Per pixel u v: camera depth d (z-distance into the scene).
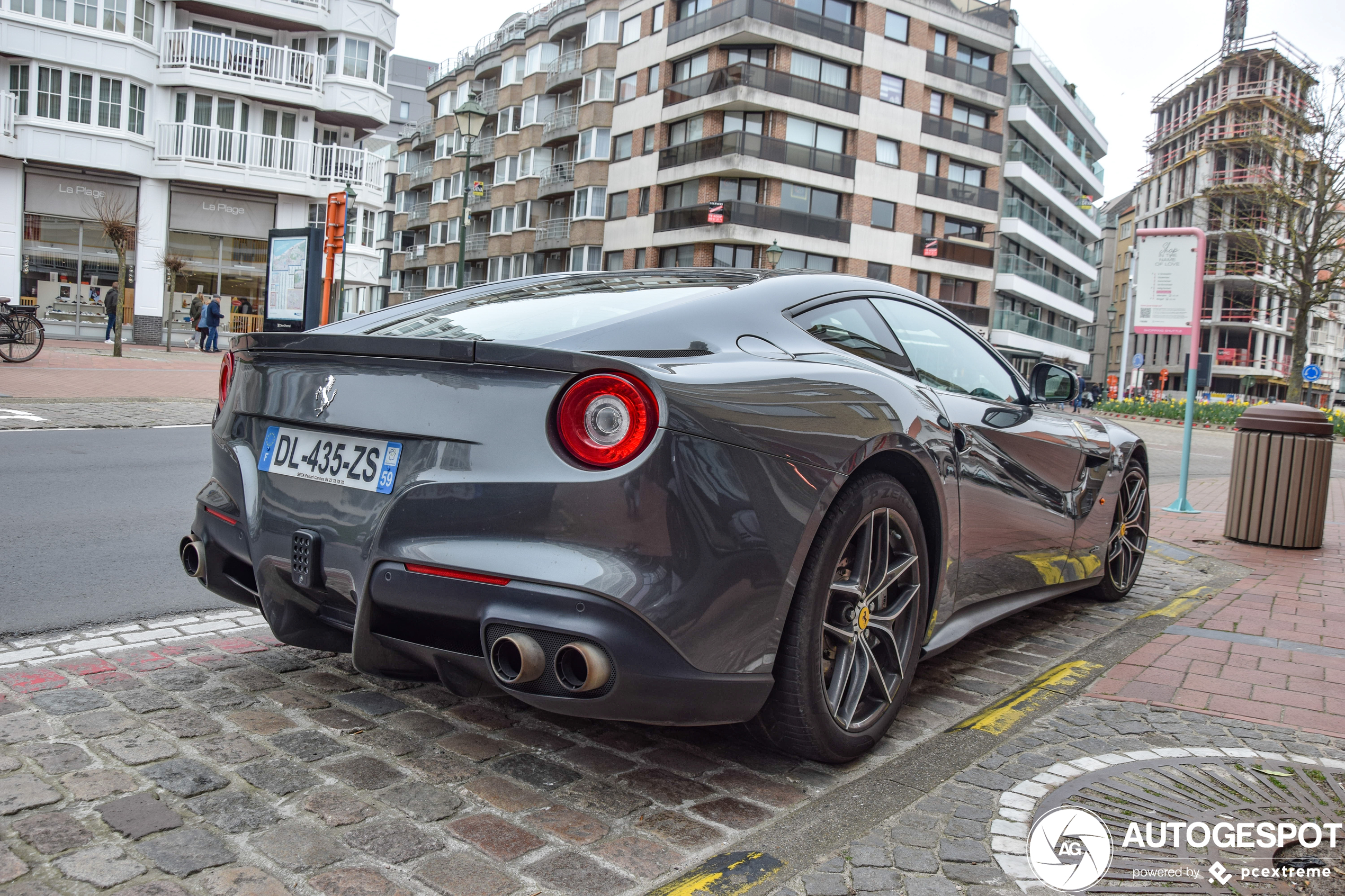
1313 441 6.45
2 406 10.05
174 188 27.23
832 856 1.99
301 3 28.25
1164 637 3.93
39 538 4.66
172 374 16.73
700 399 2.04
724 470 2.04
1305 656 3.66
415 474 2.12
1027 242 49.81
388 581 2.11
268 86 27.69
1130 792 2.35
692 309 2.47
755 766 2.45
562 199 48.72
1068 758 2.57
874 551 2.56
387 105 30.08
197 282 27.84
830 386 2.42
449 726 2.59
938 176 43.81
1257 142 32.16
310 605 2.38
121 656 3.02
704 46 39.12
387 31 29.70
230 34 28.50
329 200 15.16
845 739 2.41
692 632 1.99
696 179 39.78
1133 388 44.41
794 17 38.34
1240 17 62.59
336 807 2.08
